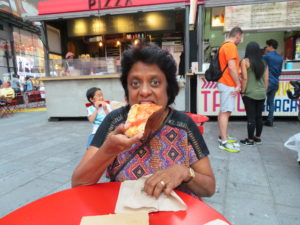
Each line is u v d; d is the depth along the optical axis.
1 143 4.53
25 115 8.68
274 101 5.32
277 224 1.80
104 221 0.70
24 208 0.80
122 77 1.00
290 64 5.49
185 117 1.03
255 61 3.39
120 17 7.09
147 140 1.00
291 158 3.13
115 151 0.81
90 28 7.29
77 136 4.83
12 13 13.34
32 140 4.66
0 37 14.09
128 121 0.80
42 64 18.03
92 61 6.29
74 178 0.96
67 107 6.57
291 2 5.23
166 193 0.81
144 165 0.99
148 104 0.86
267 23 5.43
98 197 0.86
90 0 5.79
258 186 2.40
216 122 5.51
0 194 2.43
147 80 0.91
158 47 0.95
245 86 3.55
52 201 0.84
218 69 3.49
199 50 5.50
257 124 3.76
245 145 3.74
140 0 5.54
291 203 2.07
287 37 7.02
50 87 6.58
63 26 7.42
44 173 2.94
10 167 3.18
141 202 0.79
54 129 5.64
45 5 6.10
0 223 0.73
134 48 0.92
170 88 0.97
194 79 5.87
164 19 6.96
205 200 2.17
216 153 3.41
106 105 2.73
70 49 7.79
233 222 1.84
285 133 4.41
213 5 5.10
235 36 3.48
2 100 8.66
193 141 1.01
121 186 0.89
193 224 0.71
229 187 2.40
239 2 4.96
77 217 0.76
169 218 0.74
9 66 14.73
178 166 0.91
